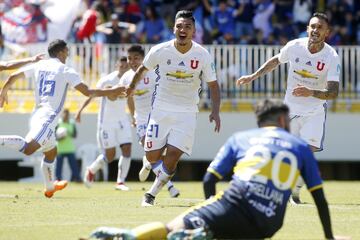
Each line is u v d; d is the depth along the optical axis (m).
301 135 41.81
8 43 73.25
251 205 22.52
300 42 41.28
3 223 31.45
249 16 81.31
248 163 22.84
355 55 75.12
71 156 69.88
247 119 74.44
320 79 41.22
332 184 63.25
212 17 81.56
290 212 36.06
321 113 41.66
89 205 38.56
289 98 41.91
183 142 37.66
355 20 83.69
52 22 72.88
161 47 37.25
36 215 34.16
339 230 30.09
